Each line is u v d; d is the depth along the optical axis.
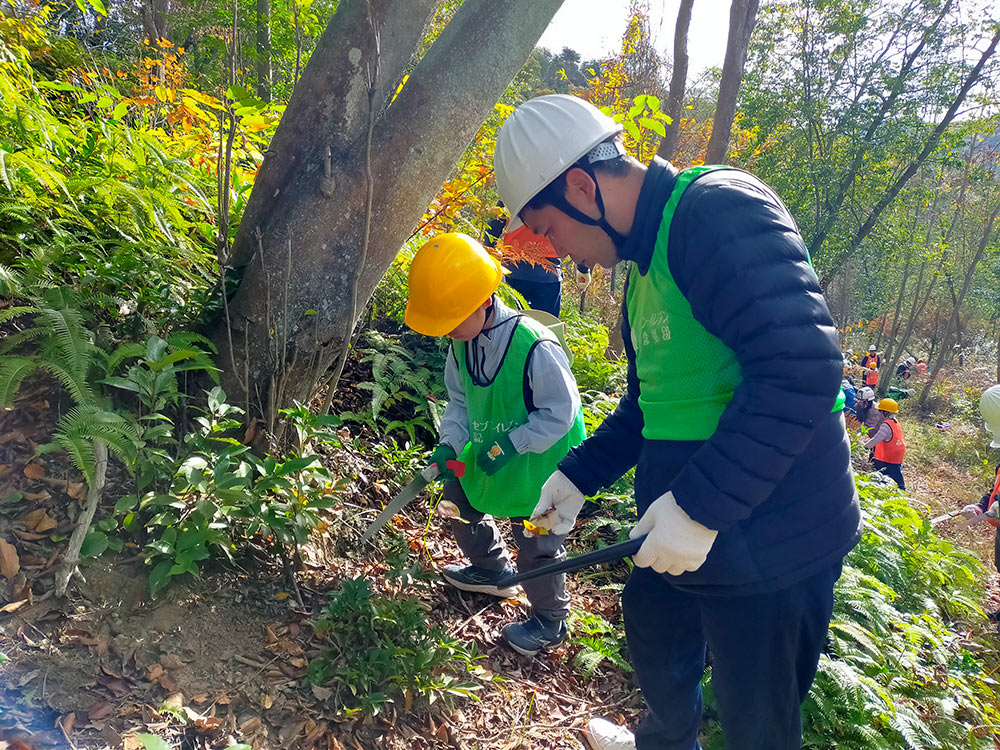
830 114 16.97
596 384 5.63
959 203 26.78
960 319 34.38
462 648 2.59
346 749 2.09
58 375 2.16
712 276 1.36
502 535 3.62
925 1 15.76
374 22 2.53
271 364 2.74
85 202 3.07
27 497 2.28
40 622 1.99
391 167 2.73
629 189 1.56
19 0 4.16
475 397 2.60
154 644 2.10
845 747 2.57
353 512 3.05
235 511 2.32
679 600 1.93
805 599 1.60
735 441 1.32
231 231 3.29
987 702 3.40
